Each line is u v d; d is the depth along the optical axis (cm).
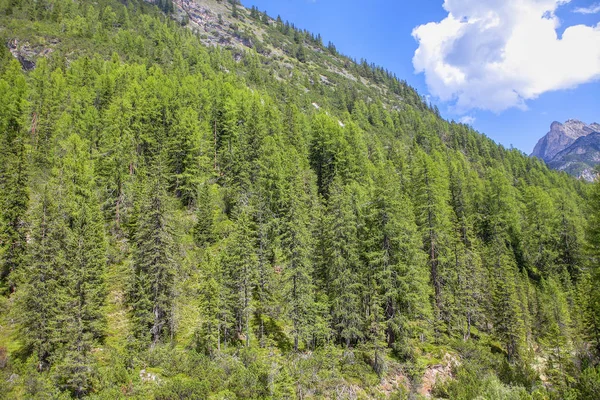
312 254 3481
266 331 3300
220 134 6166
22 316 2464
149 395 2189
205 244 4147
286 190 4591
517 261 6078
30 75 7175
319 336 3097
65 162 4119
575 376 2858
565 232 6219
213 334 2844
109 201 4338
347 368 2816
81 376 2197
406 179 5556
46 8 11894
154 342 2806
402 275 3177
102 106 6209
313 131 6625
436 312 3662
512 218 6372
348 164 5853
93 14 12125
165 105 5834
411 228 3425
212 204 4531
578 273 5844
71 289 2522
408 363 2950
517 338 3688
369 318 3097
